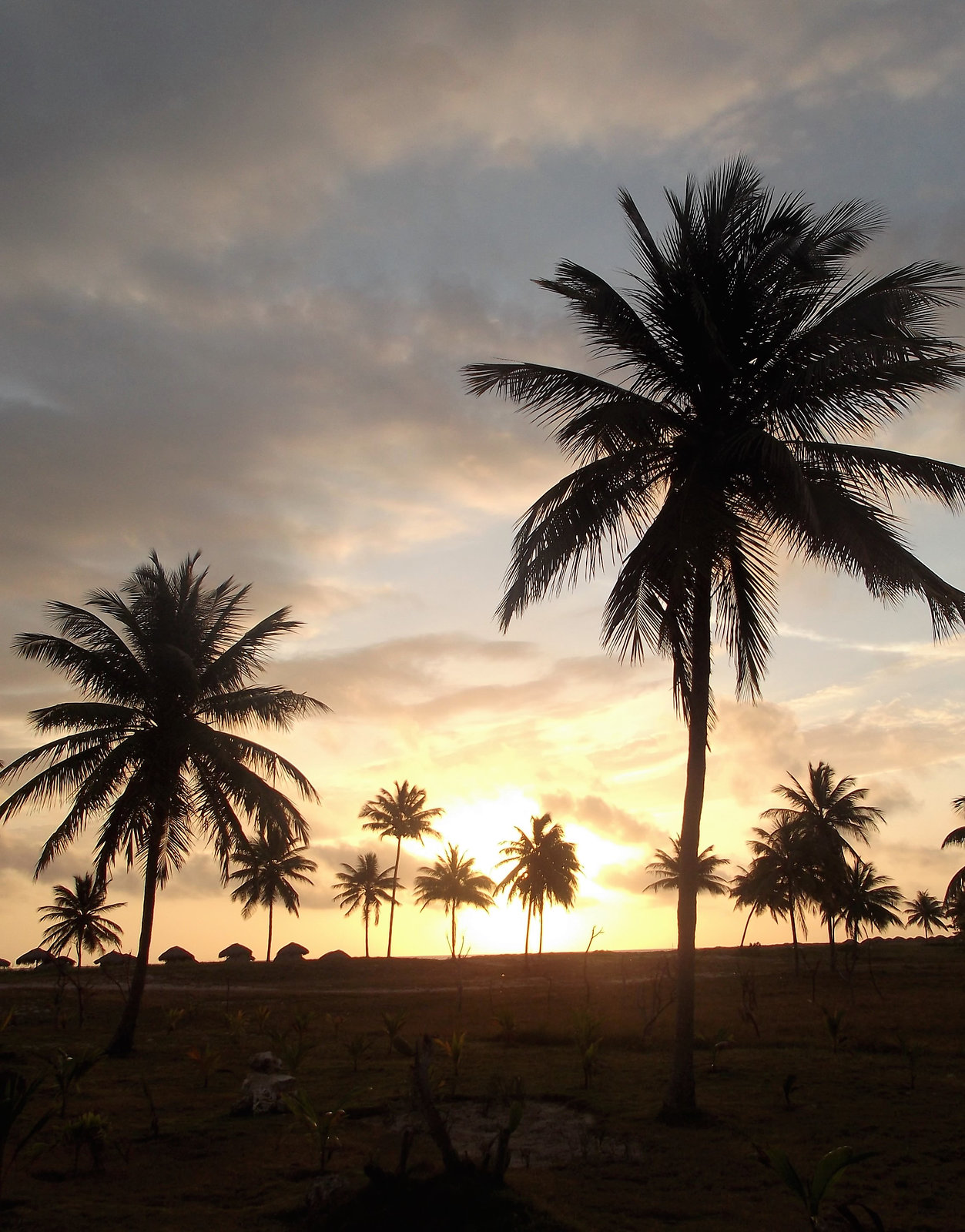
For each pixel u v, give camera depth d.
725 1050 18.98
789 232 13.91
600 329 14.38
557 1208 8.59
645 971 45.91
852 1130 11.84
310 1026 26.75
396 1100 13.98
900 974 38.97
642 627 13.29
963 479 12.79
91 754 22.56
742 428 13.47
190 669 21.56
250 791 22.98
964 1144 11.10
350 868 67.44
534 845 57.41
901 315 13.06
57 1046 22.12
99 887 22.27
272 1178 9.96
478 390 14.42
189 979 49.97
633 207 14.11
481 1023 25.38
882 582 12.95
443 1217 7.55
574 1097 14.09
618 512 13.98
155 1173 10.30
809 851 41.06
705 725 13.95
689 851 13.40
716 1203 9.06
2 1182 8.91
